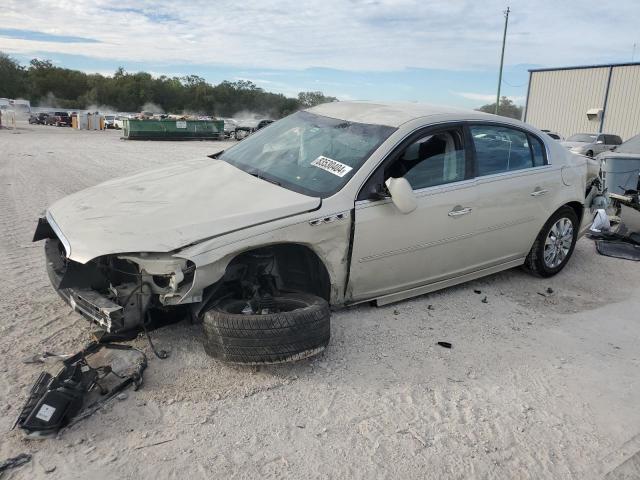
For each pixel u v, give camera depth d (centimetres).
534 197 511
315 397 324
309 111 519
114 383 317
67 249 331
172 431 286
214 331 331
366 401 323
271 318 327
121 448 271
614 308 497
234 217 348
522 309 480
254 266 372
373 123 444
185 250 321
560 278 577
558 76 3981
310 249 381
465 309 469
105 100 11819
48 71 11831
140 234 327
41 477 248
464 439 293
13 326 394
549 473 271
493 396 337
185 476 255
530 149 523
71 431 280
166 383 328
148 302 332
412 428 300
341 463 270
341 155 420
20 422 274
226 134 4466
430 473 266
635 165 827
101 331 363
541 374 367
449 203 439
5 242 628
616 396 346
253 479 255
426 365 369
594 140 2769
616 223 814
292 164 432
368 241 397
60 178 1250
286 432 291
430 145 438
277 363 331
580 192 566
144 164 1684
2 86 10656
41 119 6003
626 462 282
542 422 313
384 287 430
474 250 477
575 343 418
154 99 12231
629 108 3606
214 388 327
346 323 422
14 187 1075
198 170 453
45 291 468
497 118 498
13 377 325
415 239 424
